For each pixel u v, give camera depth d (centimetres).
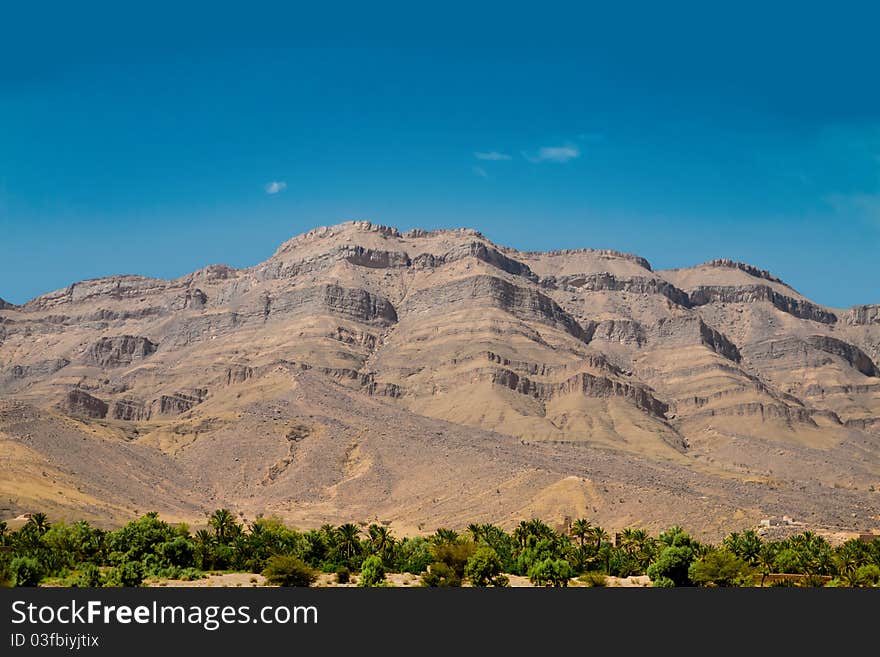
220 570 19188
